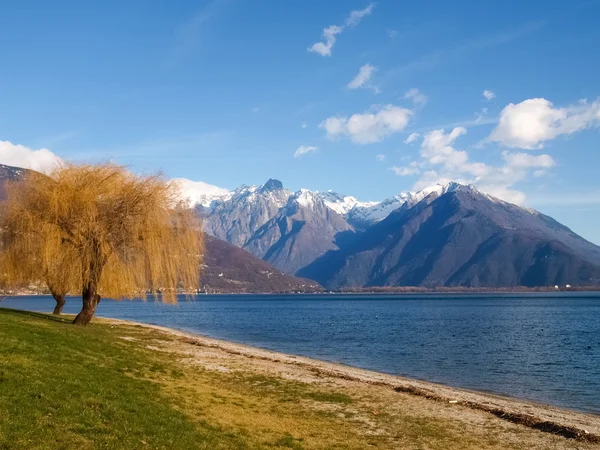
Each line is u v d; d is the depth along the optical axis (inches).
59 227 1446.9
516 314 5457.7
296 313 5935.0
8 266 1504.7
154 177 1574.8
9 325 1072.8
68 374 776.3
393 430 834.2
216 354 1514.5
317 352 2229.3
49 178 1498.5
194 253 1642.5
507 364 1915.6
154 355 1279.5
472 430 851.4
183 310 6771.7
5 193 1505.9
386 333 3228.3
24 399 621.6
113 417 646.5
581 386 1505.9
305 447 707.4
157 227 1530.5
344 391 1105.4
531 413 1053.2
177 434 650.2
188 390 930.1
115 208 1498.5
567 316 5054.1
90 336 1302.9
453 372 1732.3
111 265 1524.4
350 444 745.6
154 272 1535.4
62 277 1478.8
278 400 983.6
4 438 519.2
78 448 537.3
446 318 4847.4
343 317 5103.3
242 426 764.0
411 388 1163.3
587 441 802.8
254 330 3440.0
